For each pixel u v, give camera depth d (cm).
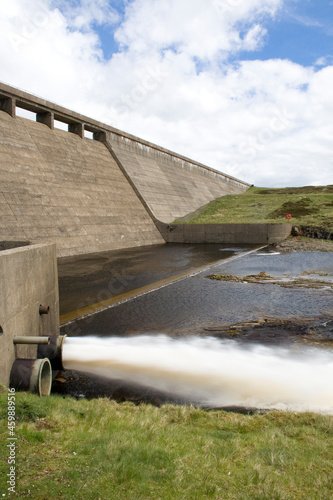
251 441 620
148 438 600
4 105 3603
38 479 441
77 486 436
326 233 4703
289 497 451
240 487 469
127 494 433
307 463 543
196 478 481
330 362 1105
